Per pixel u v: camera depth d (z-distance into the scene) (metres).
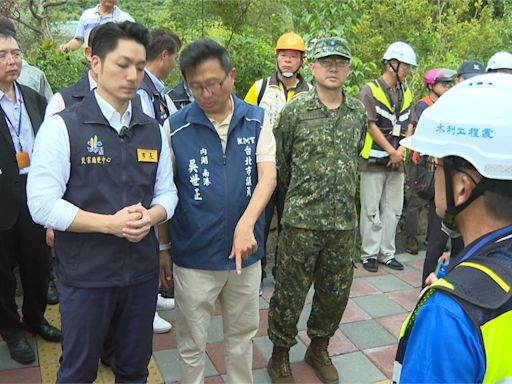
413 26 6.28
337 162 2.38
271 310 2.55
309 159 2.38
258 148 2.11
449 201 0.97
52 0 6.90
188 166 2.03
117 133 1.80
